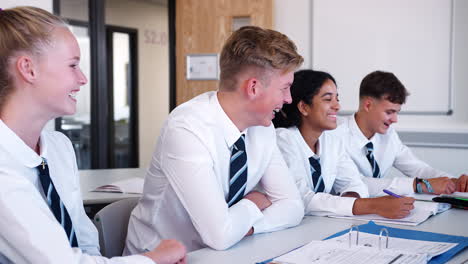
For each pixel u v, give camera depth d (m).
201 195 1.44
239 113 1.60
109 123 7.06
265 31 1.56
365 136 2.66
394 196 1.80
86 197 2.26
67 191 1.42
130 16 7.25
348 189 2.20
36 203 1.12
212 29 5.09
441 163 4.23
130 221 1.74
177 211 1.62
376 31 4.49
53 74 1.18
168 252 1.21
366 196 2.23
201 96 1.69
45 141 1.33
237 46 1.54
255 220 1.50
